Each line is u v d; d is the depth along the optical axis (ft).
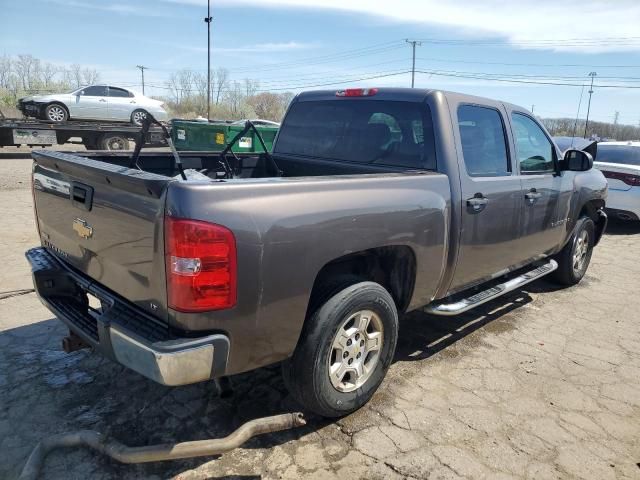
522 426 10.49
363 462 9.18
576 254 19.20
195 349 7.64
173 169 14.17
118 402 10.69
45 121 57.41
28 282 17.16
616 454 9.75
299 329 8.87
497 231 13.17
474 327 15.48
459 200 11.69
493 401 11.36
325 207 8.80
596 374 12.84
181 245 7.36
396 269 11.14
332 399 9.83
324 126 14.38
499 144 13.60
